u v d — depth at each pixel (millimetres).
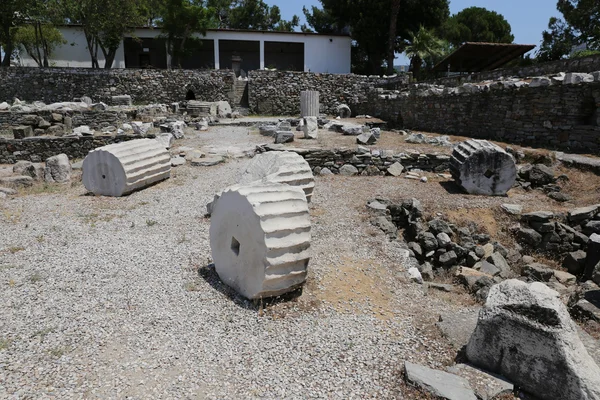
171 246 6203
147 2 28359
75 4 24938
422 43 28641
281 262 4555
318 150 11164
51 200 8688
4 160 12930
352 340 4211
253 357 3861
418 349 4141
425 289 5875
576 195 9250
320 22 38062
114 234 6676
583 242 7781
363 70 35812
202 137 15406
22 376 3441
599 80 10539
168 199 8688
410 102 17875
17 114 16422
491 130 13555
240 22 43750
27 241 6289
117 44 28062
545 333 3406
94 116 17266
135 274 5250
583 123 11195
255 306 4684
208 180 10086
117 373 3537
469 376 3625
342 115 22516
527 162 10828
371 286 5535
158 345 3928
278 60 37531
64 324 4148
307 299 4941
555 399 3359
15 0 23688
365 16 30844
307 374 3676
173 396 3328
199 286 5047
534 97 12016
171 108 22141
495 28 36344
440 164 11203
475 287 6258
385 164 11188
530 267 7172
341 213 8125
